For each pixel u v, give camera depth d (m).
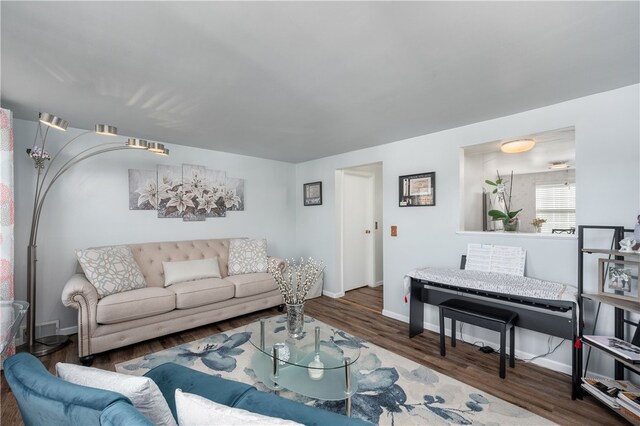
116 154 3.33
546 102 2.33
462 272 2.77
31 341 2.54
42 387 0.82
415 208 3.34
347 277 4.77
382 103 2.35
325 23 1.36
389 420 1.75
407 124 2.89
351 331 3.14
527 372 2.30
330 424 1.06
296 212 5.10
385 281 3.66
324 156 4.50
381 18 1.32
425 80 1.95
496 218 3.56
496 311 2.39
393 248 3.57
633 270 1.87
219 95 2.19
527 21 1.34
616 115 2.09
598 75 1.89
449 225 3.05
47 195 2.93
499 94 2.18
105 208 3.26
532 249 2.53
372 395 1.99
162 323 2.81
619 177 2.08
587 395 2.00
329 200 4.52
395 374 2.25
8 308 1.65
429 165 3.21
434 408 1.86
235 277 3.50
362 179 5.04
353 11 1.27
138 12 1.27
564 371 2.30
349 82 1.98
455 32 1.43
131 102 2.32
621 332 2.00
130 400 0.82
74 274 2.89
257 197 4.59
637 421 1.61
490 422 1.73
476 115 2.62
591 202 2.20
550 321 2.19
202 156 4.00
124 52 1.61
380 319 3.52
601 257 2.15
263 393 1.27
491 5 1.24
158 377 1.41
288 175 5.00
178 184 3.78
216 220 4.15
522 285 2.28
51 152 2.96
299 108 2.46
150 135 3.31
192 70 1.81
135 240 3.46
